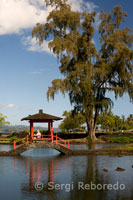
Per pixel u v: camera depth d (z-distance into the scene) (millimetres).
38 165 17469
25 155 24703
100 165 17422
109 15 48500
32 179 12711
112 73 47219
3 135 59312
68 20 45125
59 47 43438
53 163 18516
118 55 43656
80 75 43219
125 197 9594
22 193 10180
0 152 24281
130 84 46562
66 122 81375
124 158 21594
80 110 47875
